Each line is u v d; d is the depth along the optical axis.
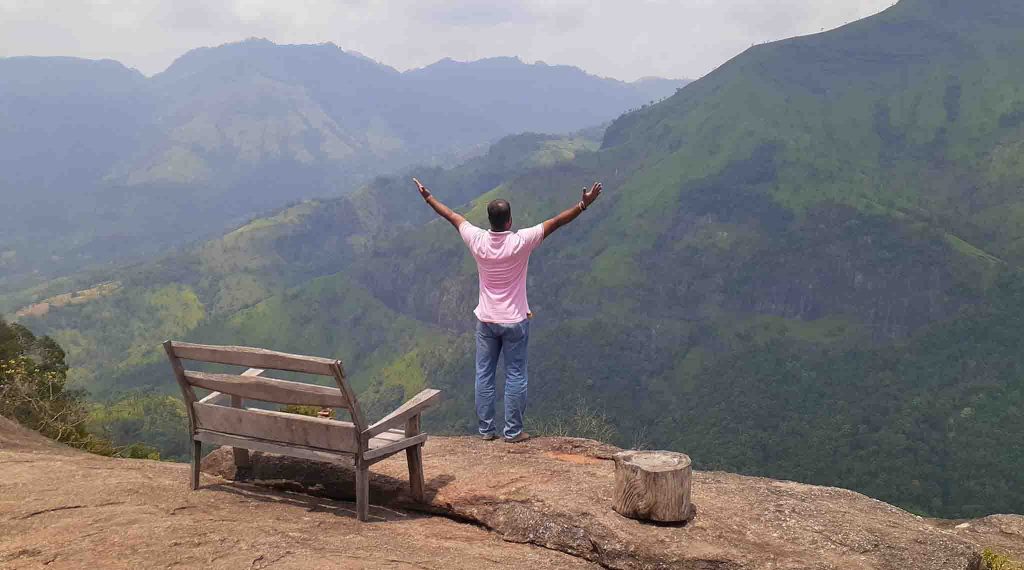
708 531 4.23
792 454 156.50
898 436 150.62
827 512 4.60
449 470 5.27
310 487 5.25
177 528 3.94
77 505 4.30
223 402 5.16
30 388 11.37
